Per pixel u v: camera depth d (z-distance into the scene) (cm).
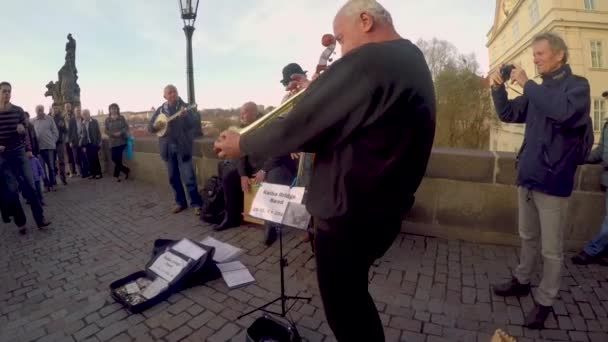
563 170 219
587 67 2133
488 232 377
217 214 468
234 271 327
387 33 127
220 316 267
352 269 138
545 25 2278
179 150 503
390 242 142
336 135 118
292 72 333
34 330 260
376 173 119
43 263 372
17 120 454
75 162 912
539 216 236
